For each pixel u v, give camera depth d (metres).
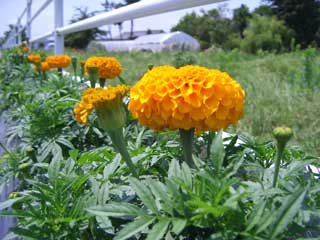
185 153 1.06
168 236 0.79
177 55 9.06
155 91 0.97
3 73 5.83
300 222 0.77
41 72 3.93
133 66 8.48
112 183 1.10
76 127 2.00
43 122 2.01
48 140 1.93
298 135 3.11
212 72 1.00
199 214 0.74
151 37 29.16
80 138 2.00
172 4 1.87
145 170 1.22
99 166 1.17
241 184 0.82
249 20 27.33
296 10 27.98
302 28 28.14
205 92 0.95
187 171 0.85
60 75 3.36
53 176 1.01
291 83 5.28
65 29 4.70
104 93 1.00
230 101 0.98
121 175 1.15
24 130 2.31
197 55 11.64
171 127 1.00
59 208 0.96
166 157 1.28
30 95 3.06
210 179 0.76
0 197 2.03
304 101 4.13
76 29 4.14
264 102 4.21
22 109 2.78
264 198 0.84
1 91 5.09
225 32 33.72
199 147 1.44
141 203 1.01
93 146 1.97
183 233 0.85
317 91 4.70
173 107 0.96
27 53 6.00
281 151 0.88
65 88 2.66
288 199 0.69
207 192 0.78
